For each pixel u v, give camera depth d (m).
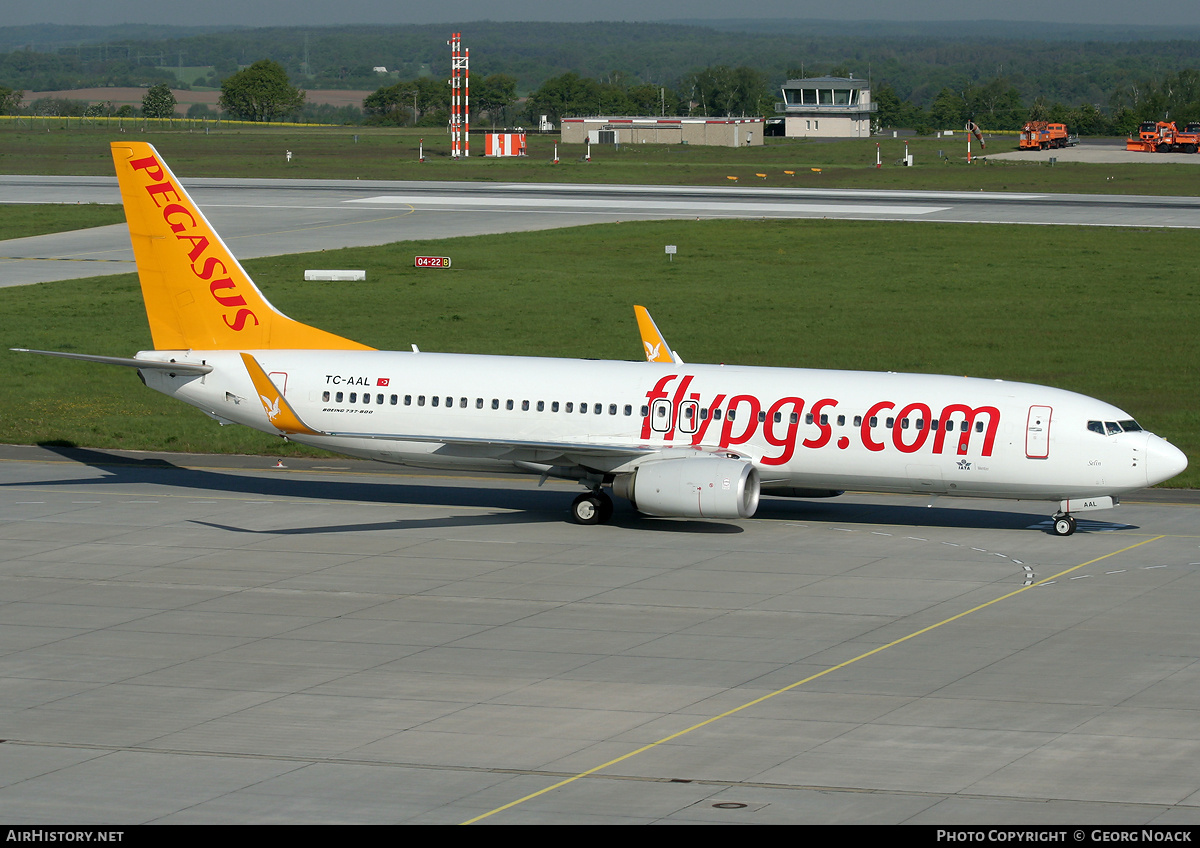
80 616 131.12
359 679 112.75
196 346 184.25
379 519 173.75
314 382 177.00
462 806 87.25
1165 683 110.75
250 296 182.62
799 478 167.75
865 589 140.75
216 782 91.38
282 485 195.00
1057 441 158.88
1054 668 114.75
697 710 105.00
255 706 106.31
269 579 144.62
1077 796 88.19
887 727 101.12
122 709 105.69
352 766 94.12
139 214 181.00
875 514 178.25
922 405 162.88
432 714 104.44
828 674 113.50
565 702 106.94
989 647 120.81
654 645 121.81
